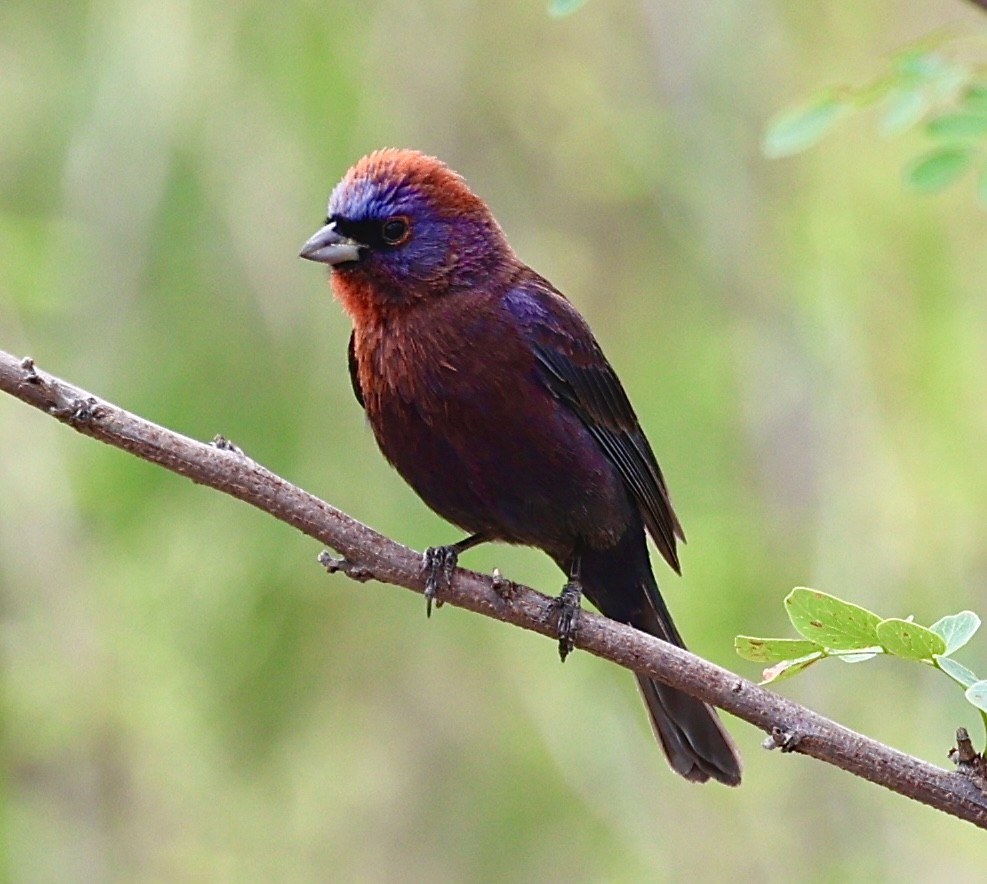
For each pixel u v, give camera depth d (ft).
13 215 44.42
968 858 45.11
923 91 30.07
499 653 45.83
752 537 46.16
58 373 43.29
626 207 48.11
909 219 46.01
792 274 47.34
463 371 29.35
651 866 45.68
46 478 43.37
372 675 45.29
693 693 23.77
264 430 43.21
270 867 44.01
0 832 42.50
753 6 48.49
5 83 45.19
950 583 44.98
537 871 45.42
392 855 44.96
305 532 24.53
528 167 47.37
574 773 45.85
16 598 43.11
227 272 44.19
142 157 44.39
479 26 46.83
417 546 42.50
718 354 47.34
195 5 44.50
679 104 48.19
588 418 30.58
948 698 44.78
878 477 45.93
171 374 43.45
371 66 45.75
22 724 42.70
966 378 45.75
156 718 42.91
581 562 31.01
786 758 46.83
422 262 29.63
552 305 30.50
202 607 43.62
